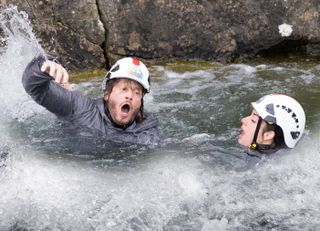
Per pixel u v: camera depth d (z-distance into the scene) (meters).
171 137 5.71
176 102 6.62
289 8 7.96
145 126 5.55
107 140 5.41
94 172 4.93
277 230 4.33
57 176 4.83
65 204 4.50
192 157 5.22
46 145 5.35
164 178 4.86
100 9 7.54
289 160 5.23
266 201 4.65
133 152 5.29
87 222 4.33
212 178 4.90
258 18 7.92
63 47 7.49
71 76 7.40
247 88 7.07
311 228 4.36
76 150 5.27
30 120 5.88
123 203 4.53
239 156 5.22
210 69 7.71
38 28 7.35
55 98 5.25
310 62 8.01
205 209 4.52
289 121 5.17
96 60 7.62
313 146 5.54
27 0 7.30
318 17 8.05
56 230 4.25
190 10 7.71
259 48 8.04
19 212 4.40
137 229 4.28
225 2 7.80
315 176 5.01
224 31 7.86
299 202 4.66
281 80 7.37
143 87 5.39
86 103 5.48
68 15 7.45
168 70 7.62
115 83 5.34
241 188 4.79
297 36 8.02
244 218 4.45
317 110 6.52
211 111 6.41
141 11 7.60
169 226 4.32
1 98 6.33
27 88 5.02
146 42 7.71
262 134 5.19
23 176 4.80
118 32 7.61
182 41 7.78
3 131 5.63
